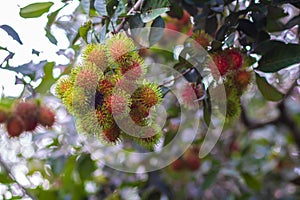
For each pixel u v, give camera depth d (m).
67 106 0.99
